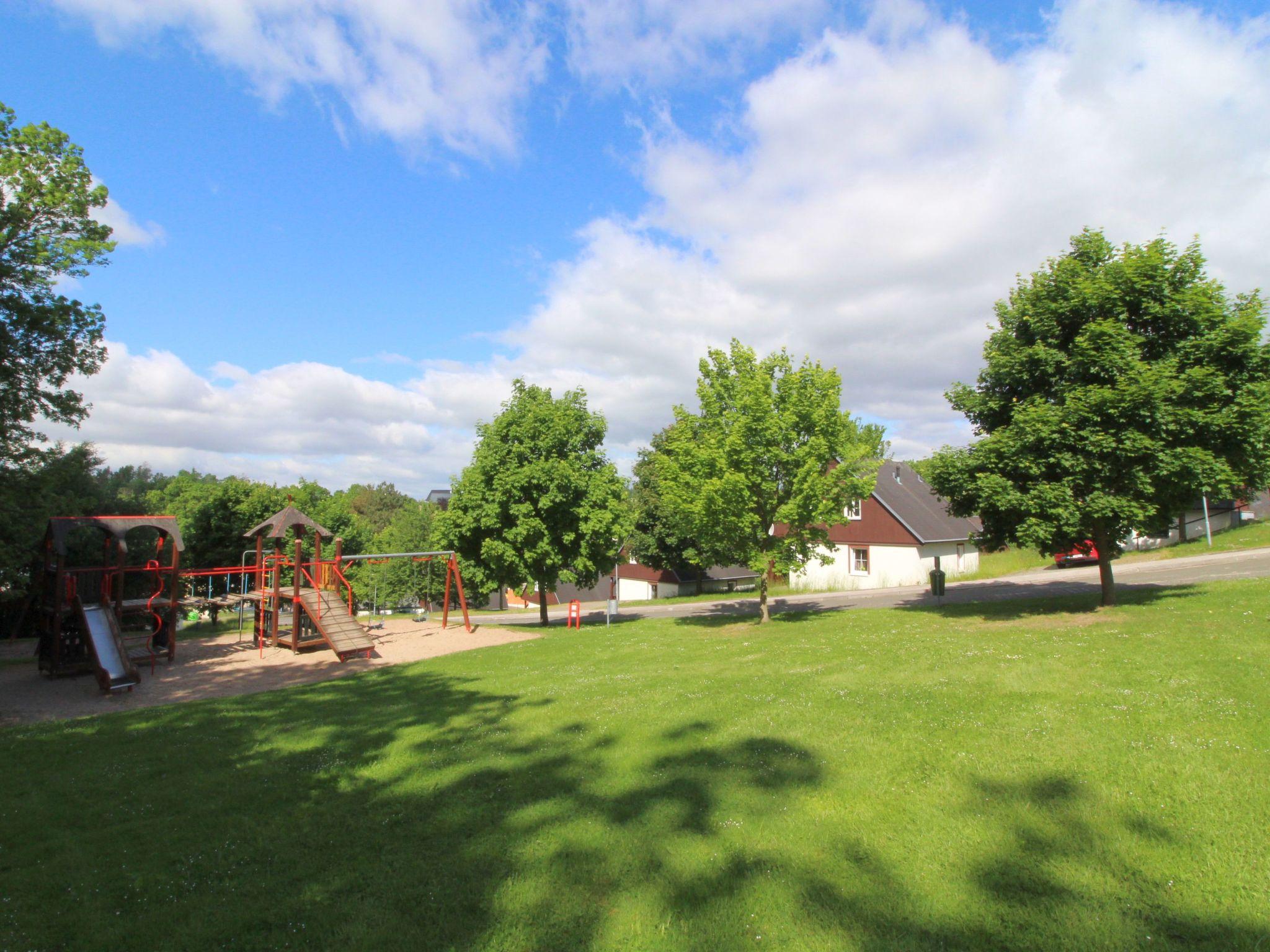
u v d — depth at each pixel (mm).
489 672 16359
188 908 5684
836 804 6887
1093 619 16297
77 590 19500
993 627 16844
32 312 15617
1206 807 6188
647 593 63969
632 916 5270
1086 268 17359
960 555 45594
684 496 21766
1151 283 16141
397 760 9281
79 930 5410
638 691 12570
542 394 28172
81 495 31578
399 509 110000
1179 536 43156
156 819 7598
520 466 26641
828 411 21031
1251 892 5031
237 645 23656
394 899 5707
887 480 46906
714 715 10383
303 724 11758
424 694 14102
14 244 17078
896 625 18875
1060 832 6020
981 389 18781
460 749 9570
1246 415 14977
